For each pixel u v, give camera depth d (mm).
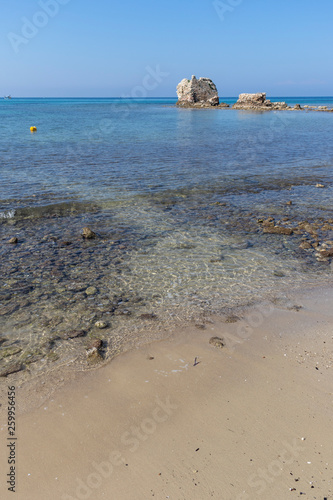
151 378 4859
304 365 5195
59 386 4699
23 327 6066
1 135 33562
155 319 6379
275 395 4551
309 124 50406
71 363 5188
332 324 6336
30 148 25516
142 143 29406
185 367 5109
